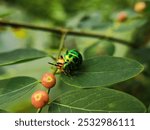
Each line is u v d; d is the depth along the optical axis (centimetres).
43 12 38
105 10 35
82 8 37
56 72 16
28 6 39
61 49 19
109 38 29
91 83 15
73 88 22
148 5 29
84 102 14
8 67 23
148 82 27
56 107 15
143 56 27
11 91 16
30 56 18
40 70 26
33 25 26
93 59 16
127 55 28
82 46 31
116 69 15
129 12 30
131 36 32
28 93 16
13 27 27
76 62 16
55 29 27
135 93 27
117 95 14
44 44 32
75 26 31
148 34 32
